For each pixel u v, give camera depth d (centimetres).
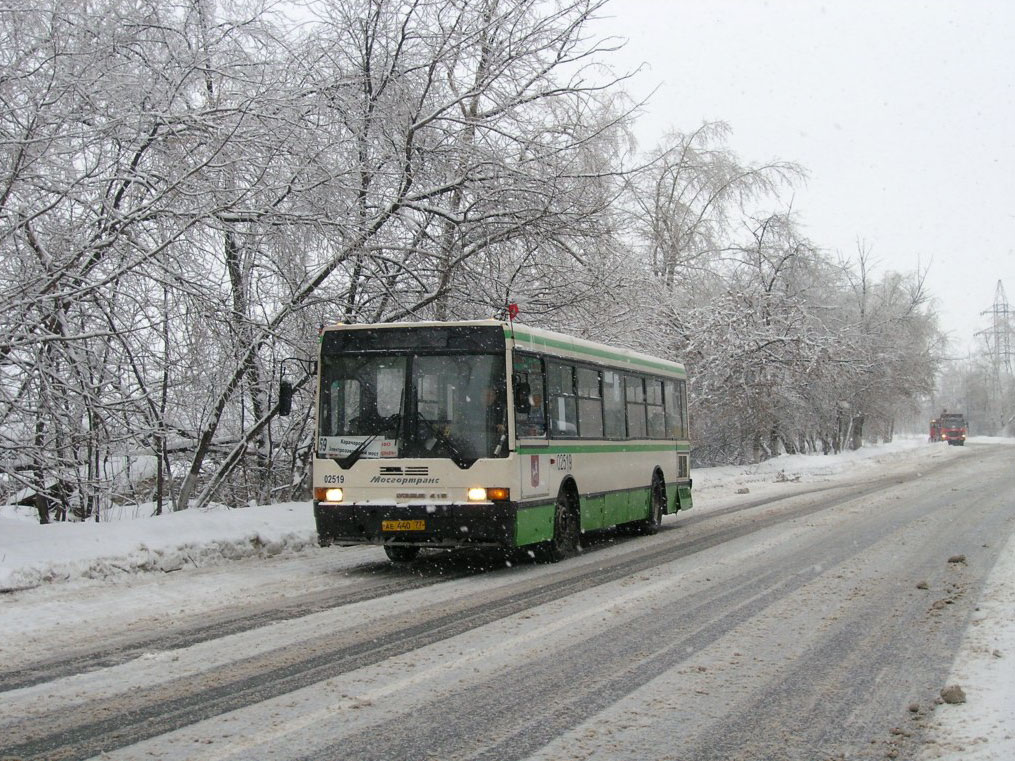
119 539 1334
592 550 1598
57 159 1410
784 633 891
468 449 1284
